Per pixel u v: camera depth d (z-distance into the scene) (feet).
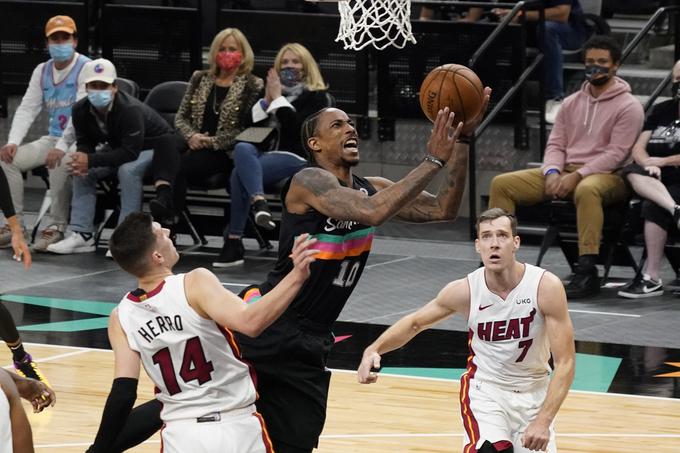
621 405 29.14
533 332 21.24
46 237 45.34
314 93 43.04
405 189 19.67
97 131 43.55
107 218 47.14
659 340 34.45
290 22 50.44
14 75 53.83
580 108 40.22
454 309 21.85
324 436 26.76
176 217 44.01
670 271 42.91
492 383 21.70
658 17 44.91
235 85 43.62
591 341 34.37
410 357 33.35
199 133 43.88
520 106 48.19
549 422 20.56
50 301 38.91
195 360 18.45
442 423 27.81
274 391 21.66
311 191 20.65
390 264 43.86
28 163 45.93
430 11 52.85
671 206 38.22
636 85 50.55
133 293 18.75
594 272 39.24
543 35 47.52
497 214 21.30
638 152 39.34
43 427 27.35
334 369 32.09
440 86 22.03
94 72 42.39
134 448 26.23
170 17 51.26
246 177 41.78
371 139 50.80
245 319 17.70
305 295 21.45
